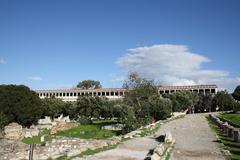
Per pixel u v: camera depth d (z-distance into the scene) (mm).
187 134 35281
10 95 64312
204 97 112375
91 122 78062
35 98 70938
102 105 91125
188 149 23734
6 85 67000
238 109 87375
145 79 80938
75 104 98375
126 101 78312
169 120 62031
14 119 65125
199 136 33094
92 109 91000
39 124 71062
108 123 75688
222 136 33406
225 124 39625
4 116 53688
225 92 114312
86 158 20062
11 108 63656
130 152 22625
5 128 45562
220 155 21109
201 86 134500
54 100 98438
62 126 63188
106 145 25938
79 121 76250
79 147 23594
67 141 25906
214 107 113438
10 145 21062
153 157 18203
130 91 79250
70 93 148625
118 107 68000
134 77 80375
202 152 22344
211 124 51625
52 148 22641
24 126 66688
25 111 65562
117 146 25688
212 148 24344
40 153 21109
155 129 41719
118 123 68625
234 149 23828
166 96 92250
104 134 54312
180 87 137250
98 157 20453
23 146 21375
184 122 56844
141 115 61031
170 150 22984
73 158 19984
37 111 69938
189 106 95125
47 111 93438
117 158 20156
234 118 64062
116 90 140875
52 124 68438
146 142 28406
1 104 62344
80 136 51625
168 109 67438
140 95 77688
